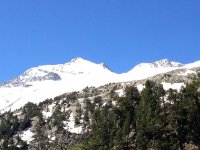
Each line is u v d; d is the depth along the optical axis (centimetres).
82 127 17475
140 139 9850
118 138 10512
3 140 18188
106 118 11944
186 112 9762
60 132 18112
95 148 11169
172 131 9806
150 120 10006
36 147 17512
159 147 9375
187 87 10412
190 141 9662
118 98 12038
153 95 10762
